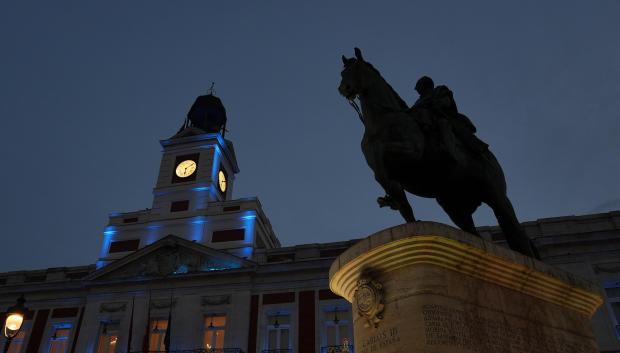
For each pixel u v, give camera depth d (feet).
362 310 12.87
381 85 17.08
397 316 12.23
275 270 92.79
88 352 91.09
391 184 14.84
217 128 132.87
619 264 80.02
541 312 14.32
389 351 11.94
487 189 16.93
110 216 109.70
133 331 91.04
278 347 87.51
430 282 12.38
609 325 75.51
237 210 104.12
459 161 16.17
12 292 101.14
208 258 96.07
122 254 103.91
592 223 85.10
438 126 16.43
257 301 91.20
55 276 104.53
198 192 108.88
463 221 17.87
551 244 82.74
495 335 12.67
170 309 86.99
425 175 16.63
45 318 98.02
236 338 87.66
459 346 11.76
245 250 98.37
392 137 15.31
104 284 96.94
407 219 14.53
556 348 13.89
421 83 19.30
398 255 12.78
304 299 89.97
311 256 95.61
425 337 11.59
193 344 88.33
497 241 86.84
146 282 95.66
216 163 114.93
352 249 13.65
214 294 92.27
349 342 85.10
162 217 106.63
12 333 35.32
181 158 115.44
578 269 80.74
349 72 17.44
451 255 12.91
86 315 94.79
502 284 13.84
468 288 12.98
